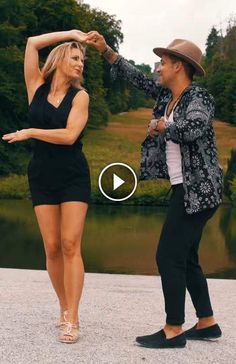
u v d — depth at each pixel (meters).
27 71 4.16
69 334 4.10
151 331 4.53
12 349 3.96
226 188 25.77
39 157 4.02
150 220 20.61
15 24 43.50
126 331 4.51
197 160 3.82
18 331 4.41
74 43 4.10
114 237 16.67
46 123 4.00
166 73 3.94
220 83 47.31
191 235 3.88
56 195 4.04
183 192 3.86
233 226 19.16
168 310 3.96
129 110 56.28
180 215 3.86
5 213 23.20
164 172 4.00
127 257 13.30
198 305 4.20
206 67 52.09
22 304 5.48
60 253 4.20
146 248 14.65
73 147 4.00
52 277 4.25
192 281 4.16
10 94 39.06
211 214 3.90
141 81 4.30
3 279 7.00
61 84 4.06
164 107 4.06
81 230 4.06
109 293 6.24
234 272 11.77
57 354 3.87
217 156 3.91
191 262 4.13
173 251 3.88
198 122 3.69
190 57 3.88
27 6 44.84
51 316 4.94
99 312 5.26
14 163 35.72
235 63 49.28
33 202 4.12
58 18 46.59
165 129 3.73
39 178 4.04
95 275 7.64
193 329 4.26
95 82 46.59
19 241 15.79
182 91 3.94
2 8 42.50
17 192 30.92
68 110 3.98
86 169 4.05
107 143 40.66
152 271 11.57
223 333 4.55
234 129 43.47
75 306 4.12
